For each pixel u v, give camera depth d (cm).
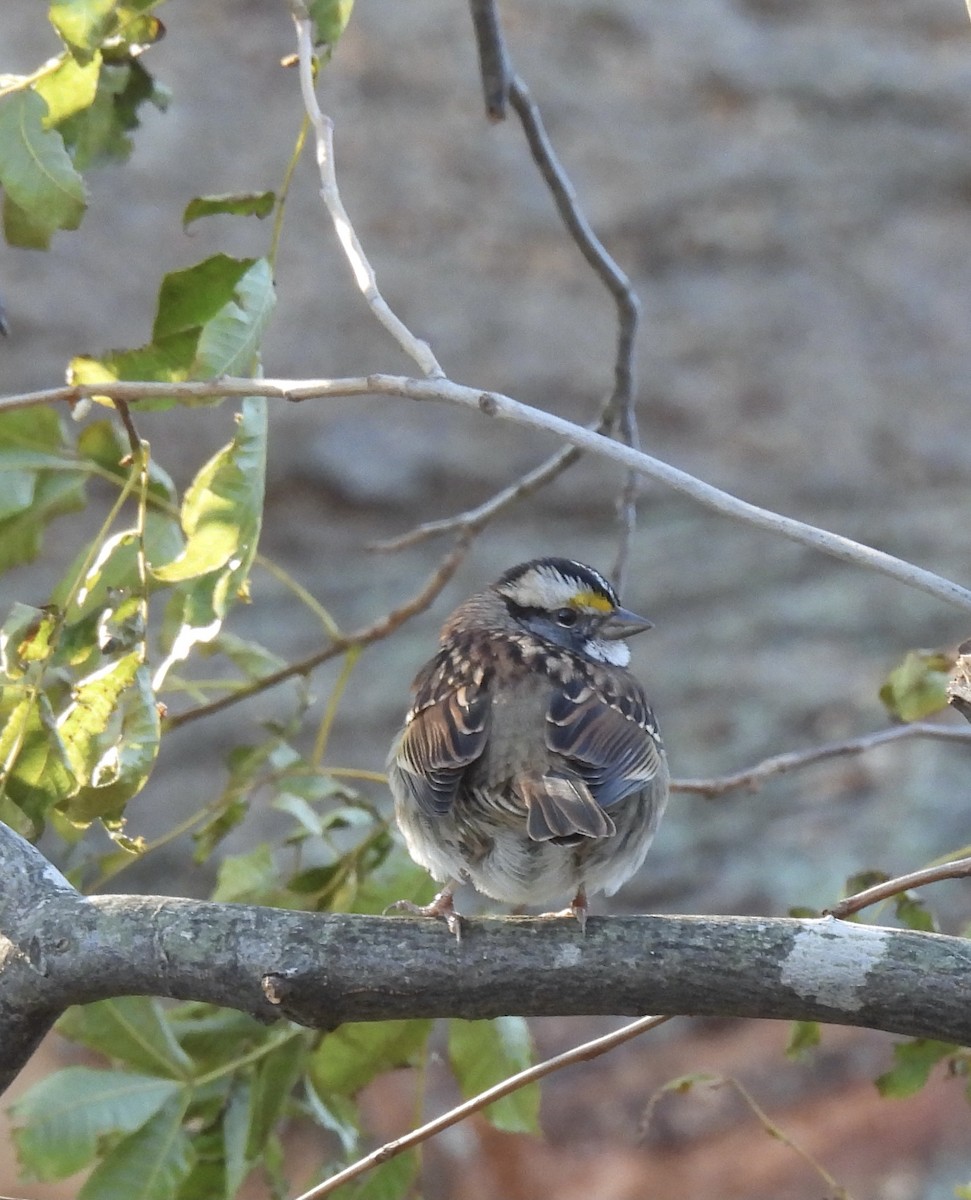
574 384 1905
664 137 2123
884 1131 1189
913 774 1412
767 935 448
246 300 500
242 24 2108
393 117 2061
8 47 1859
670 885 1336
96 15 520
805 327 1980
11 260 1880
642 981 448
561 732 574
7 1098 1169
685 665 1584
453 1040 630
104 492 1725
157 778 1484
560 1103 1263
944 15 2294
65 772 513
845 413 1898
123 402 506
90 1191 590
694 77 2188
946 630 1581
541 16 2208
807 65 2216
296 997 450
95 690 509
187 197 1958
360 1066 637
